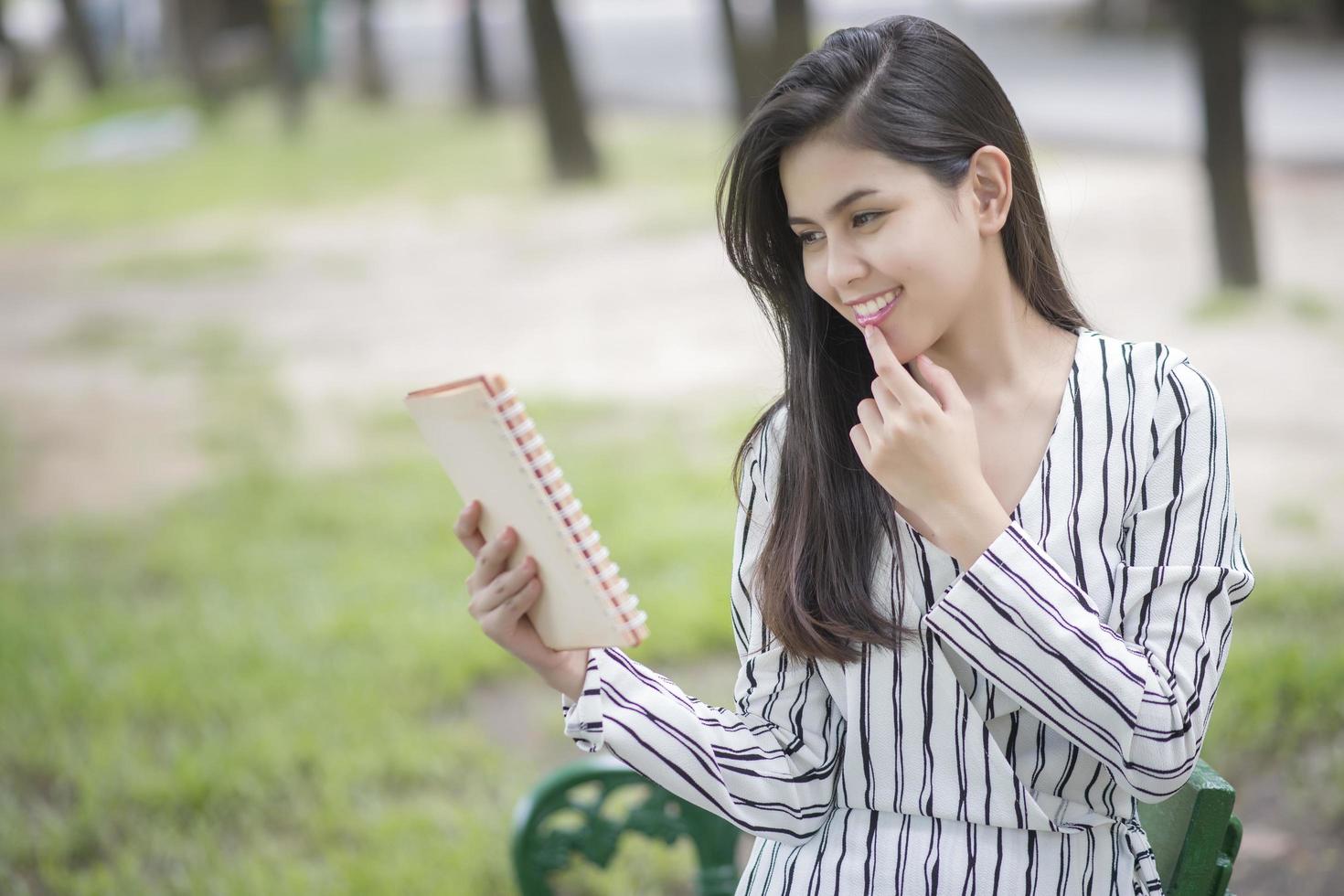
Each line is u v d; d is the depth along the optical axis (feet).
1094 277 35.86
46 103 105.09
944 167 5.36
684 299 39.40
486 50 79.00
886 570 5.79
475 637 18.17
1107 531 5.56
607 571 5.25
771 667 6.15
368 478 26.12
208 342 38.88
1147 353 5.73
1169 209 41.88
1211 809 6.01
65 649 18.60
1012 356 5.81
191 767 14.87
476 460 5.33
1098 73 66.95
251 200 60.80
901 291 5.40
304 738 15.55
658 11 121.08
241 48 93.15
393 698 16.69
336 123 80.12
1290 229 38.52
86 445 30.19
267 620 19.21
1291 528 19.98
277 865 13.08
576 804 9.40
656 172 57.36
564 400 30.60
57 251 53.31
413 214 54.70
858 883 5.82
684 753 5.98
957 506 5.24
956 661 5.74
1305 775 13.28
